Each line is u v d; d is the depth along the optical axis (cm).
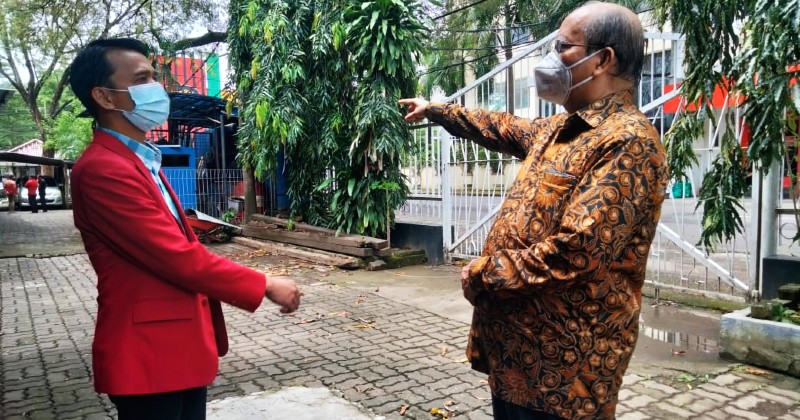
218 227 1029
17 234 1343
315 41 787
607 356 148
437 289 609
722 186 376
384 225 784
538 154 166
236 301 166
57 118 2980
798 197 425
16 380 369
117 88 168
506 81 681
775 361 347
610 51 153
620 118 149
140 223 154
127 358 157
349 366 380
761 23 305
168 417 166
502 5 1448
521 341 155
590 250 136
